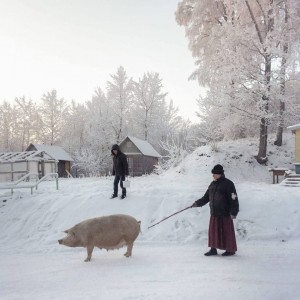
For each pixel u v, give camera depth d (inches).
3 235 414.3
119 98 1921.8
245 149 1042.1
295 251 306.8
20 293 198.5
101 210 449.7
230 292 182.7
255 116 991.0
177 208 436.5
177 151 1109.7
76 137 2257.6
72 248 343.0
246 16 1085.1
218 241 289.6
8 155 1304.1
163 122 2023.9
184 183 684.1
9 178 1257.4
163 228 397.4
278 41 962.7
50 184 837.2
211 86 1131.3
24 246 366.0
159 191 502.0
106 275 231.3
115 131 1886.1
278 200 442.6
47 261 291.6
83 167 1800.0
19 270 261.7
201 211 425.7
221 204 291.7
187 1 1323.8
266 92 935.0
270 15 971.3
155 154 1697.8
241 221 402.6
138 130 1959.9
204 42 1282.0
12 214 466.9
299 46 930.1
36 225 429.7
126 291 189.5
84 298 179.6
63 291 197.8
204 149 1066.7
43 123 2338.8
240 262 263.1
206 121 1285.7
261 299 173.2
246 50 973.8
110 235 284.0
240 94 962.1
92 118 1911.9
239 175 928.9
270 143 1084.5
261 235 372.8
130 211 442.9
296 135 785.6
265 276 219.1
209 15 1268.5
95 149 1862.7
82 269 253.1
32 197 518.9
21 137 2630.4
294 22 955.3
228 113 1036.5
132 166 1561.3
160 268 245.4
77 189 596.1
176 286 196.2
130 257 289.9
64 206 466.6
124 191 475.2
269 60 961.5
